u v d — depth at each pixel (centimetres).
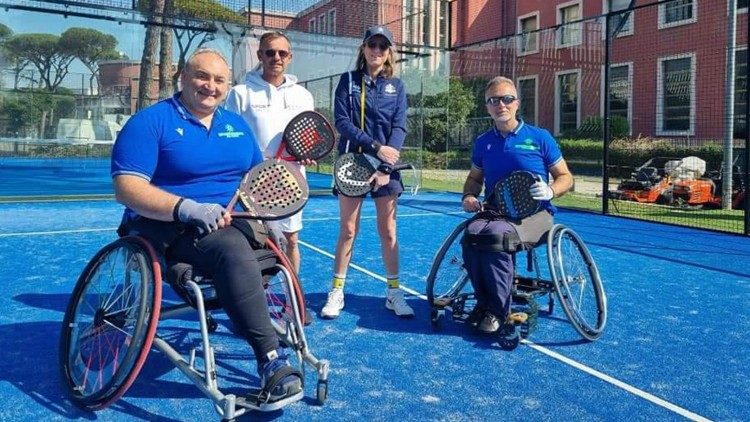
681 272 599
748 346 386
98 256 306
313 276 562
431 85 1519
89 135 1675
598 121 1994
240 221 303
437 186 1536
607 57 1032
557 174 412
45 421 274
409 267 603
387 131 428
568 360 359
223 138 314
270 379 272
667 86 1953
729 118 1195
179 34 1372
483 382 325
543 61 1958
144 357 263
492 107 413
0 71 1605
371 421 280
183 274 283
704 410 295
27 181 1420
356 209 432
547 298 486
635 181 1284
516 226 382
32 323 409
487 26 2877
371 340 389
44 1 1200
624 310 464
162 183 307
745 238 817
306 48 1386
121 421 276
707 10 1839
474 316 396
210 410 289
